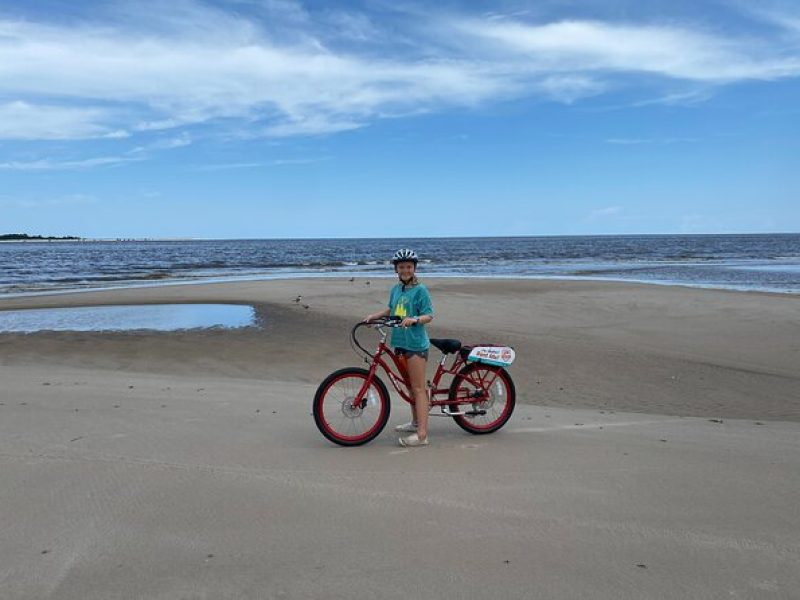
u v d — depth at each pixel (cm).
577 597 316
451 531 392
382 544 374
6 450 558
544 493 459
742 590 323
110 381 948
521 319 1728
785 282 3067
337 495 453
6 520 408
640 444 609
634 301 2061
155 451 561
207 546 371
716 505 438
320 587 325
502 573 340
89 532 390
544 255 7306
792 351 1284
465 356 630
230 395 852
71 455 544
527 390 1000
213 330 1547
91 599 314
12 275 3909
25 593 320
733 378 1076
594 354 1246
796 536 387
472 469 517
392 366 1170
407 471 511
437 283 2789
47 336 1457
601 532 391
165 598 315
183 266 5169
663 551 366
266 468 515
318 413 584
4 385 895
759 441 633
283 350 1309
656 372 1115
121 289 2641
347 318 1719
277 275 3812
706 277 3450
